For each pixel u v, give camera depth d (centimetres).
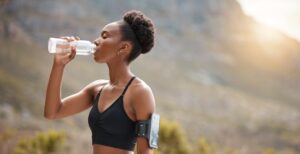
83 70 16750
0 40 16350
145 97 309
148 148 306
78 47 319
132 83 314
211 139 12769
